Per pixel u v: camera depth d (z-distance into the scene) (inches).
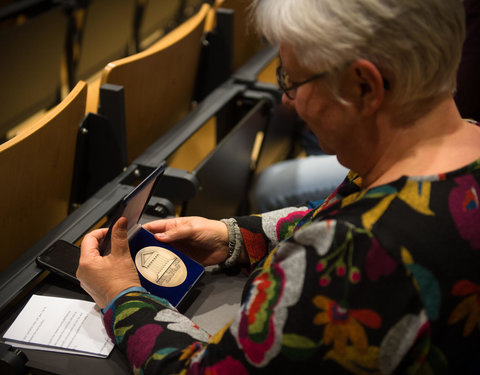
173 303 34.1
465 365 23.6
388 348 22.1
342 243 22.4
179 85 61.8
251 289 25.2
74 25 89.4
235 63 75.0
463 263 22.1
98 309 34.1
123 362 31.1
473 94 55.5
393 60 22.4
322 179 56.8
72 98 41.5
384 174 25.1
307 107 25.5
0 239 38.8
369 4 21.8
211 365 25.0
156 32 121.6
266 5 24.5
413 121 24.5
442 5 22.3
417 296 21.6
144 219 42.9
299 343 23.1
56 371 30.3
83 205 42.8
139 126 55.1
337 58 22.7
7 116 76.0
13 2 104.1
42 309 33.8
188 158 56.6
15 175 37.4
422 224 22.2
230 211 65.2
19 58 73.3
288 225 38.9
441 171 23.6
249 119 61.2
